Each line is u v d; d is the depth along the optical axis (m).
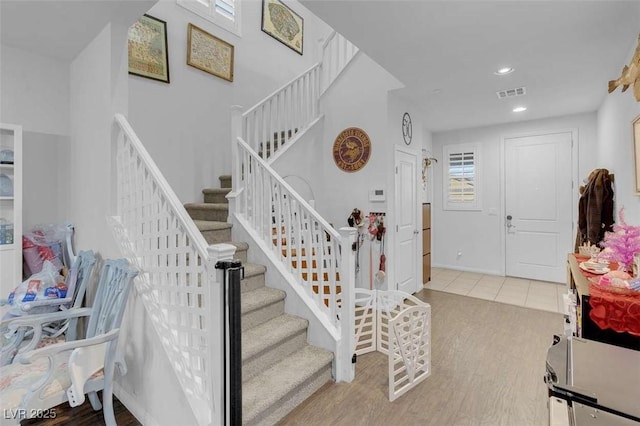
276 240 2.91
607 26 2.38
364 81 3.93
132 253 2.08
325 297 2.55
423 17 2.29
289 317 2.53
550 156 4.93
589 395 0.96
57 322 2.31
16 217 2.27
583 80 3.42
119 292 1.86
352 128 4.03
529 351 2.79
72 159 2.67
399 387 2.26
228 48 4.23
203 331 1.59
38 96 2.53
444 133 5.88
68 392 1.62
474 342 2.97
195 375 1.68
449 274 5.50
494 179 5.42
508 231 5.32
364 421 1.92
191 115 3.82
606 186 3.47
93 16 2.09
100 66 2.27
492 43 2.65
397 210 3.97
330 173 4.24
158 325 1.86
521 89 3.70
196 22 3.89
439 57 2.91
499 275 5.40
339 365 2.36
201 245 1.61
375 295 2.82
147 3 1.97
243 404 1.79
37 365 1.81
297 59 5.39
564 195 4.84
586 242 3.59
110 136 2.22
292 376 2.07
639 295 1.57
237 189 3.09
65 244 2.62
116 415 2.03
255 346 2.07
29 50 2.47
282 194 2.72
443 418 1.94
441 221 5.98
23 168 2.50
